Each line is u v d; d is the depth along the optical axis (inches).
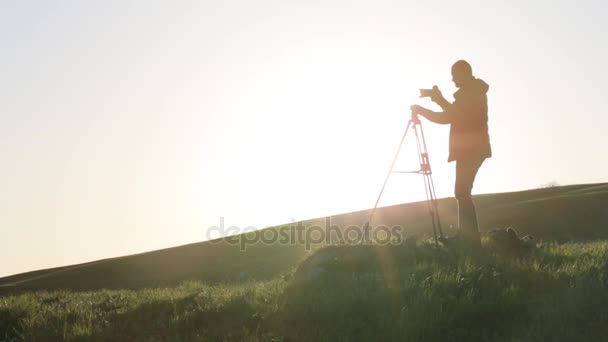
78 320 426.9
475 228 494.9
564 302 330.3
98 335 382.3
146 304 447.5
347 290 387.9
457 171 497.7
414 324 318.7
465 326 324.8
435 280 373.7
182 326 378.6
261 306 385.4
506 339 305.3
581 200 2237.9
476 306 335.6
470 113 490.0
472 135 491.5
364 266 469.7
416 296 354.6
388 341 311.9
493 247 497.0
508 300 340.2
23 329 422.9
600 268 387.5
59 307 492.4
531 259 441.4
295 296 394.9
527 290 362.3
